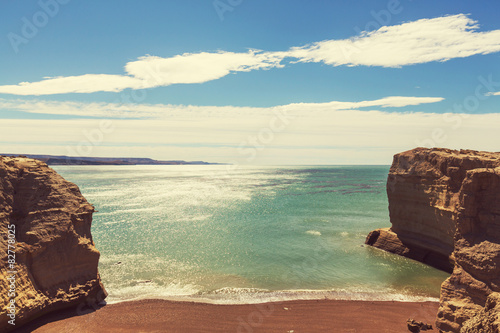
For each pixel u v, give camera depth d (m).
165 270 30.69
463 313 17.34
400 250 36.38
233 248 38.34
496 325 9.45
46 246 20.72
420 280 28.91
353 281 28.58
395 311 22.70
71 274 22.08
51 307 20.38
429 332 19.42
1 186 20.38
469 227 20.14
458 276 18.92
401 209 37.62
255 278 29.03
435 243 33.16
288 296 25.22
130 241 40.72
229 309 22.77
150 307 22.72
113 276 28.91
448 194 31.17
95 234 44.09
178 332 19.55
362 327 20.42
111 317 21.12
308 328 20.28
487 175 20.14
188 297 24.66
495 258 17.89
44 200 21.92
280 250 37.69
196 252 36.50
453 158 31.06
